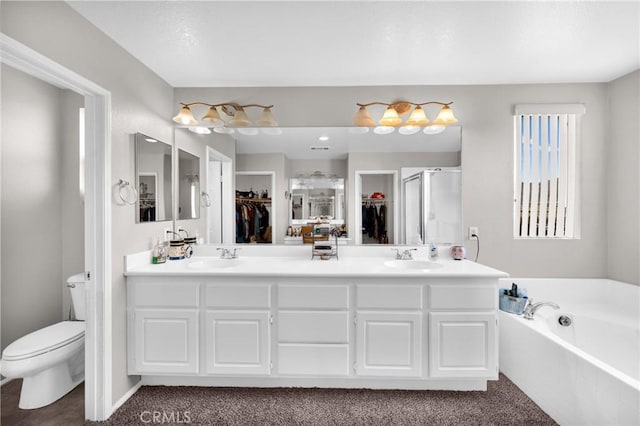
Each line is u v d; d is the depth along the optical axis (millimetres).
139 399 2045
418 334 2033
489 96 2617
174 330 2062
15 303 2350
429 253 2557
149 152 2326
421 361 2041
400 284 2041
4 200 2291
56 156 2609
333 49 2076
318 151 2660
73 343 2062
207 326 2064
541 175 2701
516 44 2012
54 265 2596
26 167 2410
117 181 1983
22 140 2383
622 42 1992
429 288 2037
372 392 2115
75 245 2652
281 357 2059
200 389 2150
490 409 1941
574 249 2646
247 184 2680
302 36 1926
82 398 2084
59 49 1562
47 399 2008
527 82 2586
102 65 1855
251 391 2125
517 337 2186
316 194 2664
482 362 2027
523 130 2709
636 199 2441
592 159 2631
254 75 2455
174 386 2188
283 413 1906
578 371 1670
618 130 2537
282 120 2664
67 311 2650
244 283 2066
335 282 2057
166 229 2555
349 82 2576
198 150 2680
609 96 2588
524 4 1632
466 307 2027
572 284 2621
